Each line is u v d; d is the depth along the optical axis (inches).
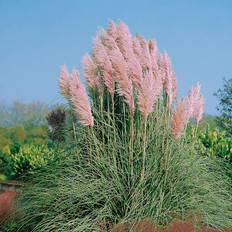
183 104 340.8
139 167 338.3
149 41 410.0
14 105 1058.1
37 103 1061.1
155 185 326.6
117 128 362.9
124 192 328.8
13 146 715.4
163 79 379.6
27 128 1008.2
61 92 380.8
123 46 368.5
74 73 348.8
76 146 366.6
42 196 343.6
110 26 394.9
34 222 342.3
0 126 1035.3
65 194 331.3
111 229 307.1
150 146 349.1
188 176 342.3
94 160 343.6
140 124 356.8
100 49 360.5
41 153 633.6
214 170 379.9
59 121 412.2
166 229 310.0
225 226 330.0
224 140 476.4
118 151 348.5
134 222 308.5
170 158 342.6
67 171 354.6
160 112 374.6
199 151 402.9
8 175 647.8
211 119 731.4
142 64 377.1
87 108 343.0
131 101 340.2
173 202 327.0
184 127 372.5
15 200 375.2
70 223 315.3
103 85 372.5
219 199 345.1
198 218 323.0
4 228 359.6
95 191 331.3
